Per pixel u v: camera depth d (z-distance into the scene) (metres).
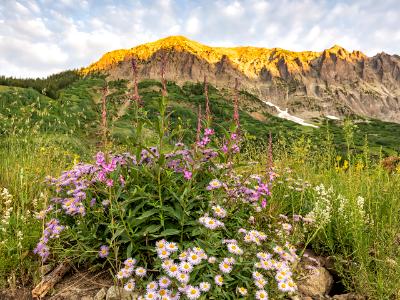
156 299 2.69
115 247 3.17
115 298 3.09
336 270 3.86
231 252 2.94
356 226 3.96
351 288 3.62
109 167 3.23
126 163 3.71
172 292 2.73
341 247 4.17
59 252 3.49
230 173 3.78
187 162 3.54
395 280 3.35
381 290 3.29
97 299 3.14
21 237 3.67
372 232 4.16
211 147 3.63
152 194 3.45
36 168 5.58
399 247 3.73
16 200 4.71
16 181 5.11
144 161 3.76
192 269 2.82
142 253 3.37
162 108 3.39
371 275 3.52
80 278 3.45
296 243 3.92
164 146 3.54
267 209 4.38
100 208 3.49
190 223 3.23
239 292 2.88
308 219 4.05
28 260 3.64
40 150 6.11
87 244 3.56
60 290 3.29
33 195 4.96
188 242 3.27
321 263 4.11
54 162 6.16
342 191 5.28
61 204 4.04
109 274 3.47
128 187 3.60
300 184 5.40
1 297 3.20
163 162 3.28
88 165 3.92
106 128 3.32
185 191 3.26
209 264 3.04
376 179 5.70
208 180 3.53
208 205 3.42
